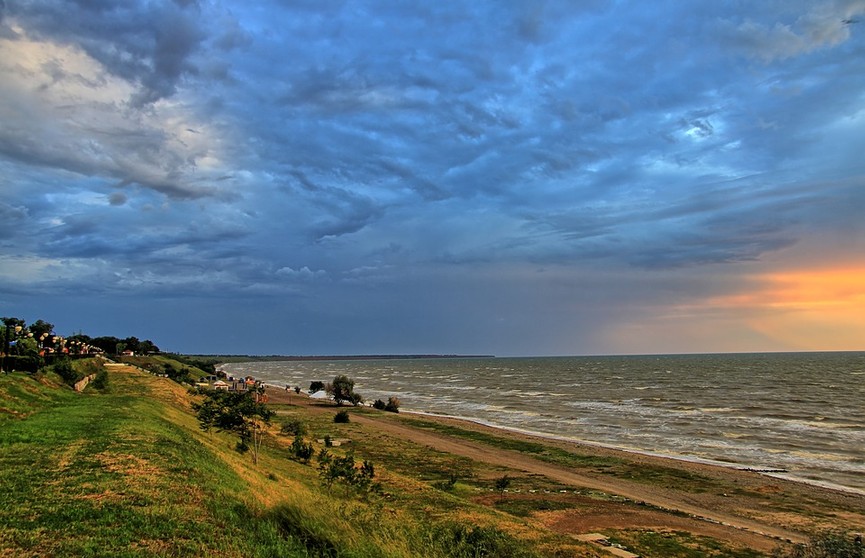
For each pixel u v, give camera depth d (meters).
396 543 12.52
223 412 32.12
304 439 47.56
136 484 14.38
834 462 46.88
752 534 26.91
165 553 10.19
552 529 26.16
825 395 106.81
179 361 163.62
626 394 115.44
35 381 39.62
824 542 18.31
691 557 22.91
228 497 14.91
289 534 12.59
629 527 27.11
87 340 108.06
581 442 57.66
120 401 36.28
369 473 30.64
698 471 43.53
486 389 138.50
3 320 44.12
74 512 11.66
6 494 12.55
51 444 18.62
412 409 95.69
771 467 45.16
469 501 30.80
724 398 103.12
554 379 174.62
